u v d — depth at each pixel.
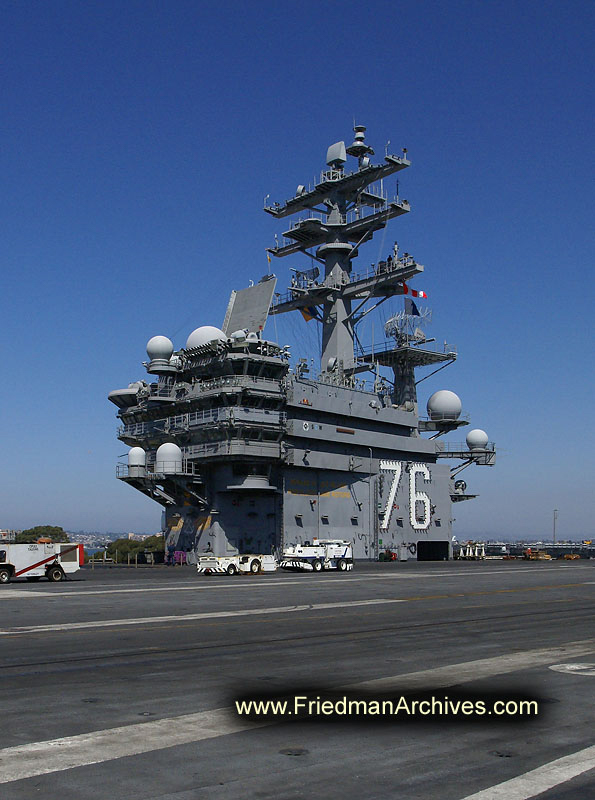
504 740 11.07
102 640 21.23
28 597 36.28
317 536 78.88
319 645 20.27
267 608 30.81
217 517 74.06
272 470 75.88
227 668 16.59
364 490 83.94
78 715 12.28
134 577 54.91
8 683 14.95
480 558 108.38
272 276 80.75
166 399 76.69
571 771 9.62
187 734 11.20
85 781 9.09
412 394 93.50
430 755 10.30
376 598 35.94
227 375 73.44
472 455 96.00
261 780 9.21
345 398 81.56
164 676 15.65
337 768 9.70
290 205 83.50
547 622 26.14
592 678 15.49
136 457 73.19
